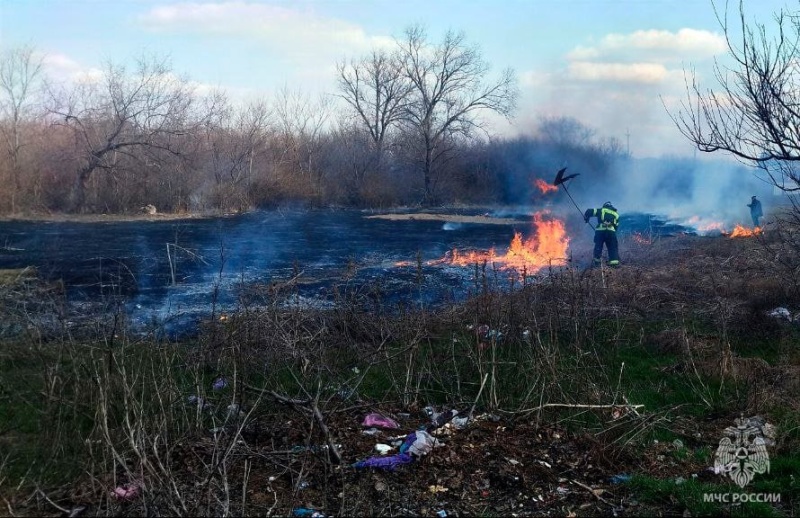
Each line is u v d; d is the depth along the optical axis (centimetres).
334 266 1683
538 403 627
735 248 1520
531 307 856
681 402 653
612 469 507
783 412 607
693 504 444
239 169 3728
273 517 420
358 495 453
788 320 919
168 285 1355
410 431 571
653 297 1082
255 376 672
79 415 536
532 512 442
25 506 427
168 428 537
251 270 1590
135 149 3362
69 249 1933
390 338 795
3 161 3030
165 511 420
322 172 4353
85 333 682
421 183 4816
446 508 443
